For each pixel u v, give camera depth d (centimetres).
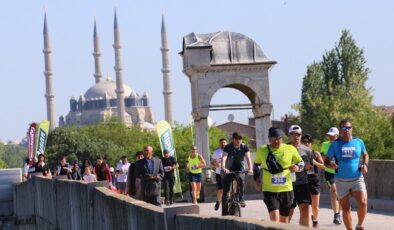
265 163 1991
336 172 2131
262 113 5038
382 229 2369
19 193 4822
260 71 5038
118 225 1888
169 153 4044
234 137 2750
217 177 3475
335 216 2598
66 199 2950
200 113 4975
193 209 1429
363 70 13212
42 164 4603
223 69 5003
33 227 4181
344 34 13275
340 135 2123
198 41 5022
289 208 2000
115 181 5059
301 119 14150
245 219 1161
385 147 12012
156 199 2972
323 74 13562
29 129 4991
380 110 12838
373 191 3203
